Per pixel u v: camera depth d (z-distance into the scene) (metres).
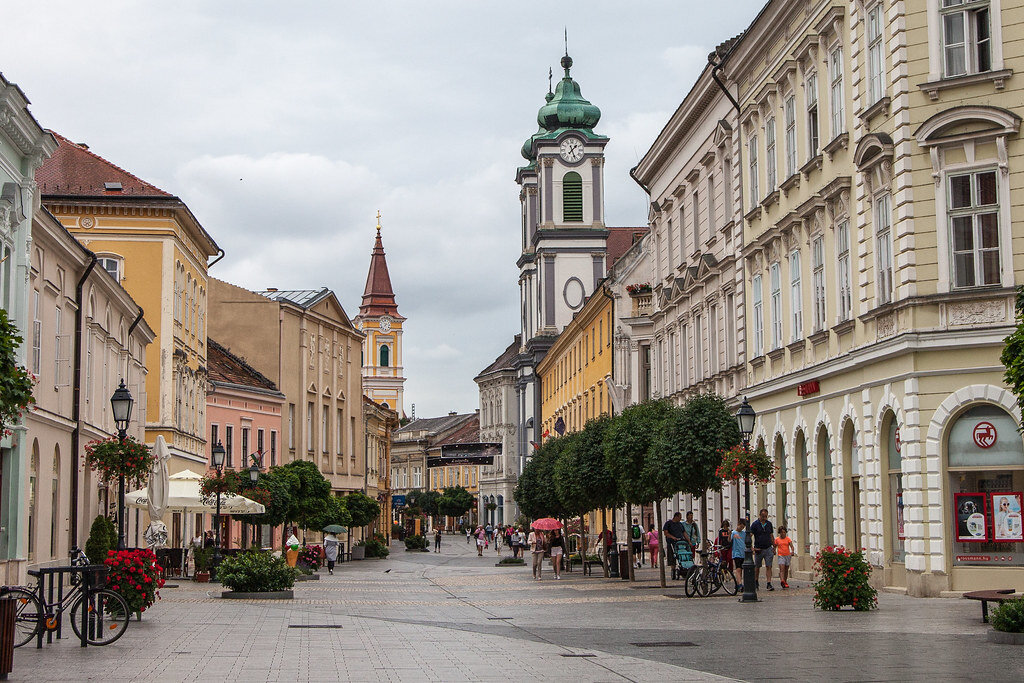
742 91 41.16
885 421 29.64
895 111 28.41
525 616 26.23
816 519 34.53
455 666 16.72
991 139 27.09
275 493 56.41
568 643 19.84
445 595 35.34
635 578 42.44
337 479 92.88
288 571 34.03
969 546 27.17
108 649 19.09
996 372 26.91
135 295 57.69
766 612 25.05
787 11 36.00
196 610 28.16
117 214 57.75
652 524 52.59
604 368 71.12
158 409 57.62
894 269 28.53
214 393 70.81
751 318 40.72
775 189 37.84
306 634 21.84
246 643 20.11
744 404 29.69
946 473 27.33
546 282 115.06
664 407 37.69
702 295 47.03
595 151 115.81
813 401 34.59
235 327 81.62
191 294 64.44
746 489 29.03
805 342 35.16
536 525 46.22
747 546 28.31
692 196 49.09
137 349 53.78
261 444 77.62
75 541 39.53
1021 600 18.64
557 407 99.38
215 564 43.09
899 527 29.20
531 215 123.25
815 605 25.33
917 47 28.06
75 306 39.69
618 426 37.53
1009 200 26.88
